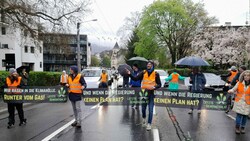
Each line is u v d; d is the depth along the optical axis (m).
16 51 42.34
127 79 13.30
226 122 8.49
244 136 6.78
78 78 7.73
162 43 45.34
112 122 8.29
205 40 43.78
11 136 6.66
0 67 39.72
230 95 9.88
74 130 7.26
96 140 6.25
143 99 7.72
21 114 7.98
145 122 8.02
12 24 20.52
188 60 10.12
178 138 6.49
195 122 8.43
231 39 40.78
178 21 42.62
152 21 43.19
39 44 22.27
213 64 44.22
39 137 6.55
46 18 21.55
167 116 9.43
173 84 11.08
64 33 22.19
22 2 19.41
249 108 6.88
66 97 9.07
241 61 39.66
